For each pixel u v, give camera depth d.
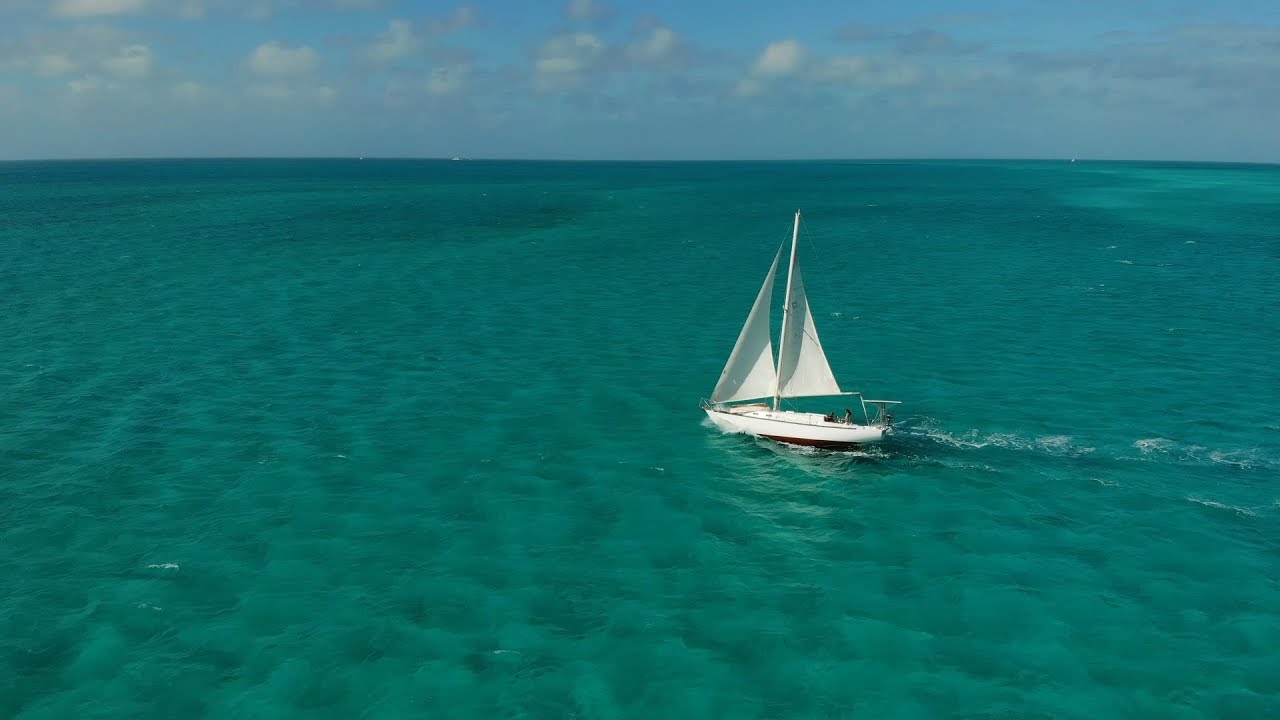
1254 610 30.78
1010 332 70.44
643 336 69.62
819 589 32.38
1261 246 120.44
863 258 112.50
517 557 34.56
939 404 52.75
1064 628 29.89
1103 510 38.66
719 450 45.91
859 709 26.02
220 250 112.31
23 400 51.50
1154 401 52.75
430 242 124.38
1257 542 35.62
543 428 48.78
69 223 140.75
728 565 34.09
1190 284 91.12
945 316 76.69
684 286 92.06
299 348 64.25
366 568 33.50
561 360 62.44
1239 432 47.56
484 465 43.50
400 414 50.56
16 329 68.06
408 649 28.62
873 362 61.91
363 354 63.06
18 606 30.52
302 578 32.72
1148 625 30.00
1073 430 48.22
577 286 91.38
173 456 43.72
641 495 40.34
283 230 135.88
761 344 46.66
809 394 46.41
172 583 32.19
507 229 143.88
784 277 96.88
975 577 33.16
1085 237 133.75
